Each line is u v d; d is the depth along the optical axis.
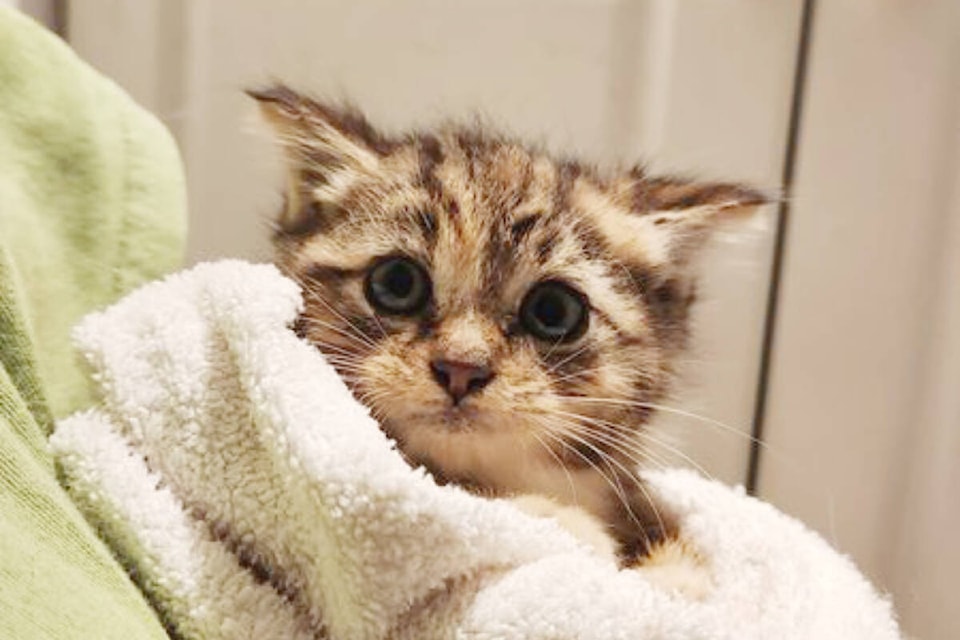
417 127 0.28
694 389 0.26
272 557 0.16
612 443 0.22
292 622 0.16
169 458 0.17
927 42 0.31
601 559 0.17
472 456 0.20
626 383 0.22
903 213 0.32
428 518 0.15
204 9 0.32
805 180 0.32
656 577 0.19
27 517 0.14
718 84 0.32
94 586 0.14
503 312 0.21
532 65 0.32
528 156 0.24
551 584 0.15
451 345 0.20
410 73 0.32
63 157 0.21
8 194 0.19
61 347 0.19
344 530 0.15
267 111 0.23
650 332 0.23
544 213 0.22
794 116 0.32
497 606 0.15
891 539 0.33
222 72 0.32
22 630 0.12
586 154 0.30
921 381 0.32
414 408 0.20
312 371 0.17
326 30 0.32
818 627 0.18
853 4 0.31
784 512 0.33
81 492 0.16
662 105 0.32
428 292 0.21
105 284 0.20
